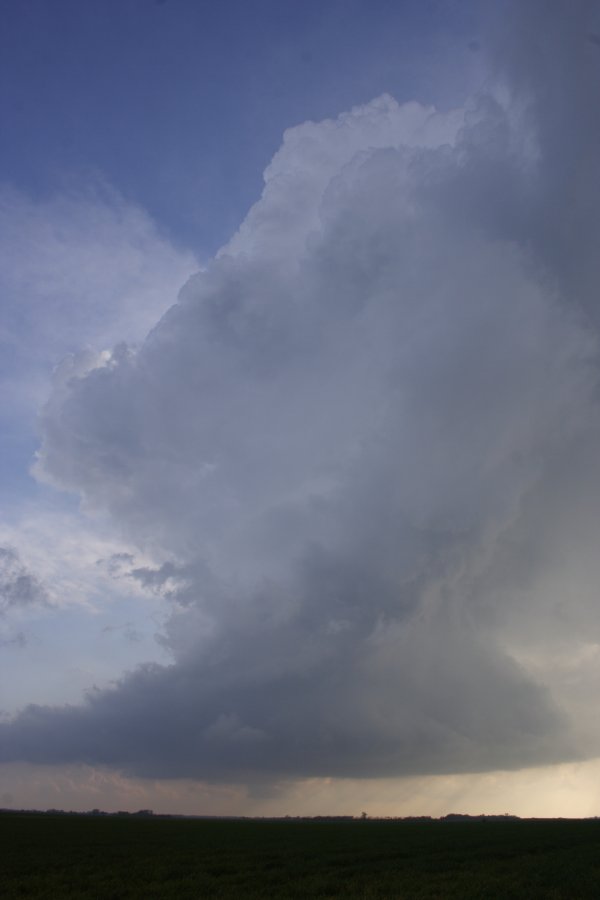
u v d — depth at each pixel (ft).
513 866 138.72
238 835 274.57
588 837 235.20
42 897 97.86
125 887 107.04
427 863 146.92
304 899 93.56
